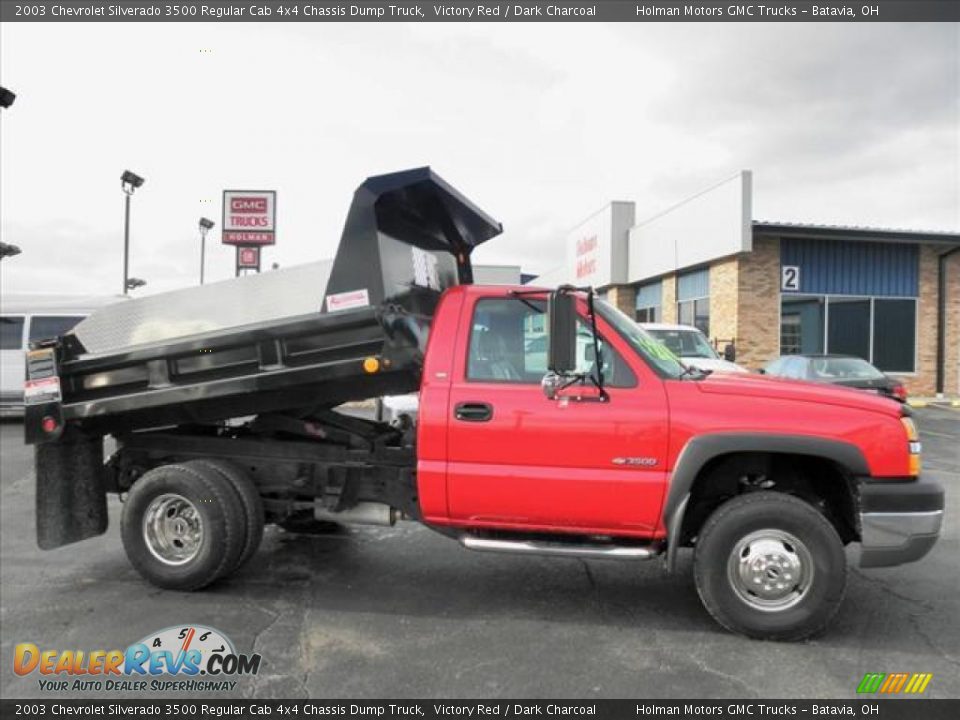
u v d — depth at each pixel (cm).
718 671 362
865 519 391
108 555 554
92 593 470
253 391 468
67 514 502
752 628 394
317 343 458
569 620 429
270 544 589
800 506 392
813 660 375
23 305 1357
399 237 479
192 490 463
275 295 470
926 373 1864
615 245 2500
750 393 407
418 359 461
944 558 550
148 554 473
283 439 527
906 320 1864
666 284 2203
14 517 673
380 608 446
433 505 429
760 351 1780
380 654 380
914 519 390
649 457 402
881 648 389
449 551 569
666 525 404
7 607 445
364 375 468
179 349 473
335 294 450
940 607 449
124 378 491
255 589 479
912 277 1858
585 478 407
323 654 380
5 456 995
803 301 1816
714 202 1823
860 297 1836
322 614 436
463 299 444
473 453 420
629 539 427
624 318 459
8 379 1325
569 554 416
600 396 409
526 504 417
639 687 346
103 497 527
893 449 392
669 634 408
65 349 496
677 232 2047
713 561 399
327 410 526
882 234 1758
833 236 1758
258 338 460
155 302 491
